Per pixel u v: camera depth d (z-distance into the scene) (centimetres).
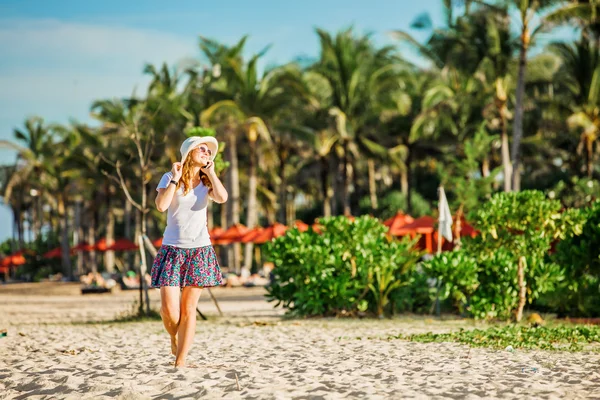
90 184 7344
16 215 10419
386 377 884
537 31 4372
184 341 903
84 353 1228
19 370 995
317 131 6438
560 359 1097
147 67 6900
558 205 1931
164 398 736
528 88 5634
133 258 9325
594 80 5553
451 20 4959
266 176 7819
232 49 5969
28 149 8475
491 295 2023
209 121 5916
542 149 6662
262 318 2247
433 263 2062
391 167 7400
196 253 889
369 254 2191
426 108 6212
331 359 1113
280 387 785
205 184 890
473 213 2016
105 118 7081
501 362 1048
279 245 2270
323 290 2200
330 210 8119
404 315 2266
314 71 6266
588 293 2019
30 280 8606
